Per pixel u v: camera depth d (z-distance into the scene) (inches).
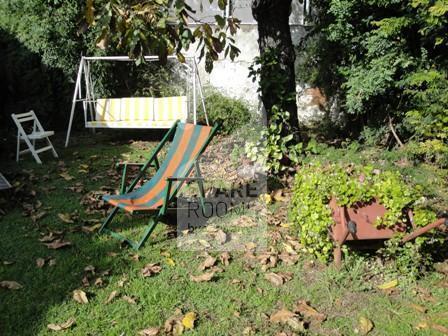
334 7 289.6
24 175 250.4
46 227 187.6
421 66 265.1
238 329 126.4
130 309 134.3
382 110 295.4
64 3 345.1
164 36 155.0
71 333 124.0
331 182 154.1
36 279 149.4
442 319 130.5
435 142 212.1
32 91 348.5
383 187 149.3
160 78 376.5
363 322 128.3
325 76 338.6
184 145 198.8
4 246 170.7
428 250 153.8
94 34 344.8
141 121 329.1
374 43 274.8
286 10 235.3
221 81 382.0
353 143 278.5
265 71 233.3
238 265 159.0
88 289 143.6
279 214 198.2
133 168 265.9
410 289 144.3
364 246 159.3
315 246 157.2
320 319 130.3
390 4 274.2
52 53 343.3
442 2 215.3
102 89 358.3
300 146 232.1
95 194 222.1
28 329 125.5
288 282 149.1
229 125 341.4
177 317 130.1
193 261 162.1
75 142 332.2
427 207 155.9
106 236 180.4
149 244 174.1
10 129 343.3
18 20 347.3
